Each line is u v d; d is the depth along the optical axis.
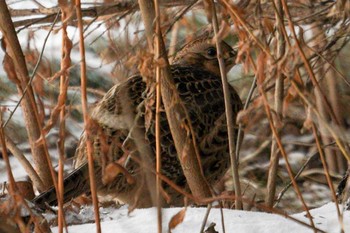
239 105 9.46
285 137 11.73
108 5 8.99
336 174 11.58
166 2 9.59
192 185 6.88
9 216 5.73
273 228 6.27
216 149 9.09
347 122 11.65
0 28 6.43
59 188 5.73
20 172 10.69
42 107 6.66
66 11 5.95
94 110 8.31
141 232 6.27
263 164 11.61
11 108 11.40
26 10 9.74
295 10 9.86
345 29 8.67
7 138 8.09
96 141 7.93
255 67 6.02
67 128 11.16
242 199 5.50
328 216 6.73
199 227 6.32
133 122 6.39
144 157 5.72
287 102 6.09
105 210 7.36
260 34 6.18
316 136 5.75
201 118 8.96
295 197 11.43
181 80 9.16
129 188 8.07
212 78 9.34
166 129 8.41
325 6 9.84
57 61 10.84
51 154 11.18
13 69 6.22
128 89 8.28
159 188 5.55
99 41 11.73
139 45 6.52
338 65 11.81
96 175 7.91
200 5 9.95
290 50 5.67
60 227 5.66
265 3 8.52
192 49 9.97
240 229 6.27
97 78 11.71
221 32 6.25
